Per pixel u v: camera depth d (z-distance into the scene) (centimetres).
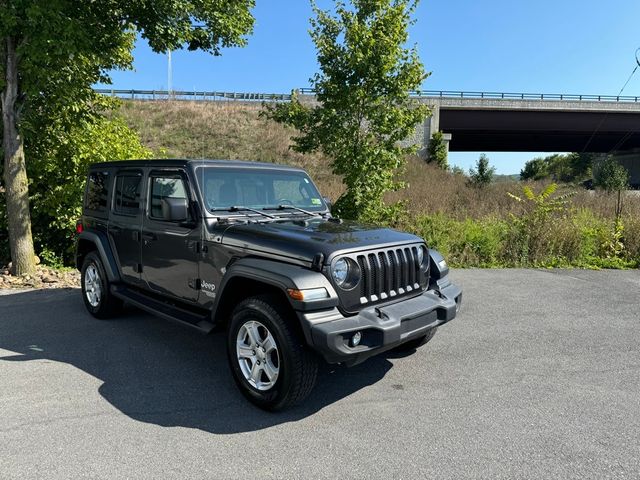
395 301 374
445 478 270
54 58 732
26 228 816
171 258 445
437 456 292
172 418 338
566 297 712
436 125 3984
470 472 275
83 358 450
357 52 831
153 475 270
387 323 338
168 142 3145
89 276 581
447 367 438
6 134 796
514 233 1046
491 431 323
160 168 463
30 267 821
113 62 984
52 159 918
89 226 587
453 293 421
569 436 317
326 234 370
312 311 320
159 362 443
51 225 941
